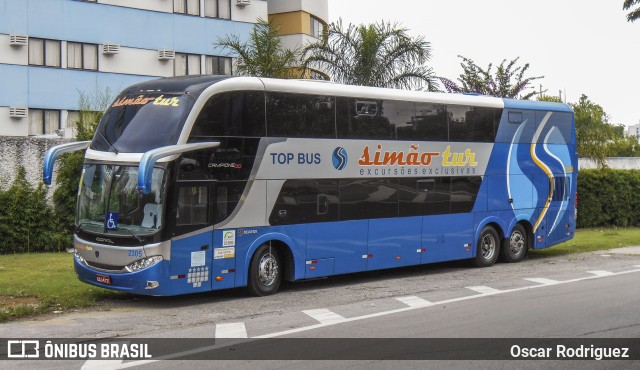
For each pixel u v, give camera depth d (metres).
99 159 13.83
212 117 13.79
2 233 20.16
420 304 13.78
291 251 15.13
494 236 20.00
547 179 21.39
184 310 13.14
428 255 17.98
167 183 13.12
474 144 19.17
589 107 41.47
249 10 42.03
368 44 28.25
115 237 13.26
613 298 14.37
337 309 13.23
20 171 20.78
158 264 13.03
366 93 16.52
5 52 34.88
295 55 29.38
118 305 13.59
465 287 16.14
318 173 15.54
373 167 16.64
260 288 14.82
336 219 15.91
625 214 32.97
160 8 39.19
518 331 11.16
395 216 17.14
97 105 26.69
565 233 22.03
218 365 9.01
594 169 32.91
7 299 13.32
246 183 14.31
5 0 34.84
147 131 13.55
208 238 13.73
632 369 8.97
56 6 36.19
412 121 17.56
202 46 40.50
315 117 15.50
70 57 36.66
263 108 14.61
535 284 16.52
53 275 16.00
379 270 19.50
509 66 36.56
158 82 14.34
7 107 34.94
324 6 45.59
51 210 20.97
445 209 18.42
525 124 20.67
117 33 37.88
